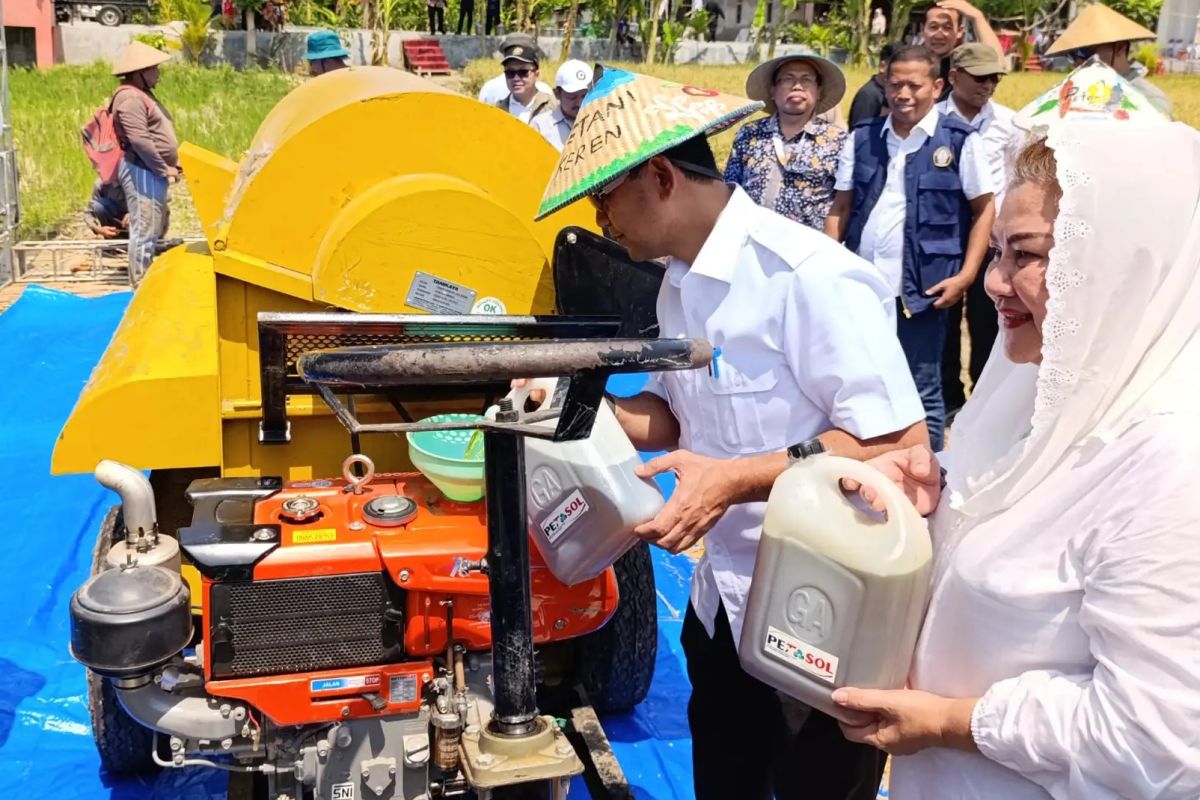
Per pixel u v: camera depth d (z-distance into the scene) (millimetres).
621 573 3555
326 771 2549
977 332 6801
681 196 2318
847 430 2242
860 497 2047
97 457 3020
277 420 2891
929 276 5836
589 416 1788
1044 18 32594
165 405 3039
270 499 2639
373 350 1735
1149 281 1519
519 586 1897
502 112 3285
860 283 2252
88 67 26812
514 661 1934
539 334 2514
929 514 2031
